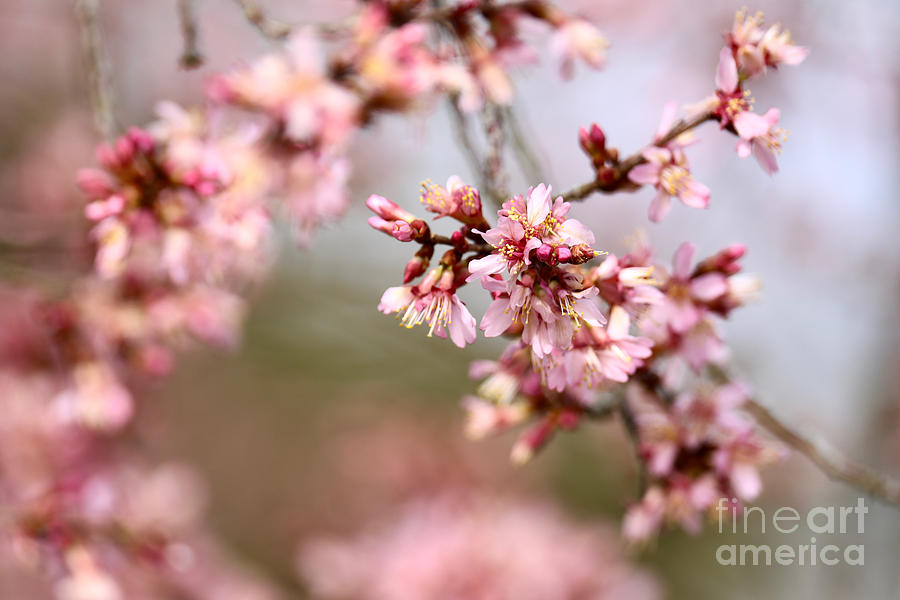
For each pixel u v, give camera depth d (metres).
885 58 8.49
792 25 8.63
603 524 7.59
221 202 3.51
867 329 8.67
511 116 3.45
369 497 8.52
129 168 3.49
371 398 8.52
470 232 2.44
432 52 3.51
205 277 3.86
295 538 8.99
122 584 6.26
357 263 8.22
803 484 7.22
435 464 8.10
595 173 2.74
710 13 8.78
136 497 5.23
